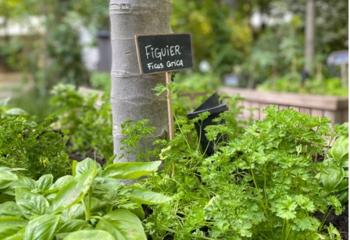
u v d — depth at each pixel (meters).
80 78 7.59
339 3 7.75
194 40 8.39
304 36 8.03
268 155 1.51
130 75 2.05
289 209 1.39
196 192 1.79
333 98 4.17
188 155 1.86
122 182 1.96
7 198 1.66
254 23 9.75
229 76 8.16
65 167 2.11
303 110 3.16
